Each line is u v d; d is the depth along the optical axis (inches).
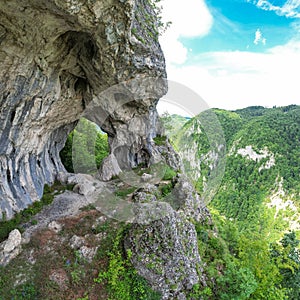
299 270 430.6
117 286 288.0
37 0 189.6
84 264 306.8
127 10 232.8
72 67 348.2
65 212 408.2
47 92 345.4
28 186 419.2
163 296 287.1
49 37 254.4
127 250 315.0
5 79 273.7
